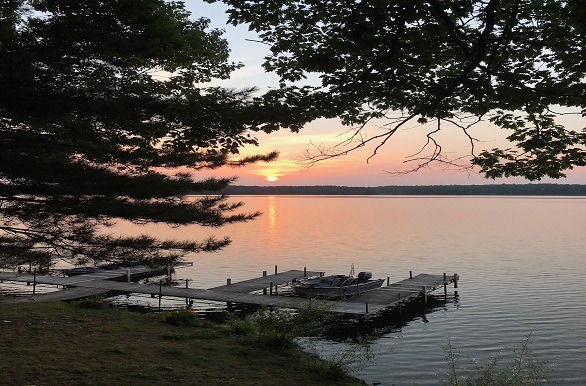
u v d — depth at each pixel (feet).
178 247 35.94
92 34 31.24
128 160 34.58
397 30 24.77
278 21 28.25
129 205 32.73
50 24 30.68
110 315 54.13
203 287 106.73
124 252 34.81
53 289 99.71
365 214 432.25
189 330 49.19
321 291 88.12
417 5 24.18
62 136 35.04
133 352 39.09
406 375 53.67
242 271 129.49
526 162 29.81
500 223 310.45
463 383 34.55
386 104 29.63
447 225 294.05
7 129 33.22
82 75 33.91
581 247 179.01
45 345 39.34
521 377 32.42
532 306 86.63
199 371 35.47
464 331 71.72
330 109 27.89
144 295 96.48
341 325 74.38
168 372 34.53
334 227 282.36
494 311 83.41
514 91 25.22
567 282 108.78
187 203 35.70
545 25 24.81
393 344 65.31
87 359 36.09
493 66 27.12
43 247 35.65
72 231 33.96
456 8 24.44
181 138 32.32
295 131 29.32
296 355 42.55
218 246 37.11
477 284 108.06
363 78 26.35
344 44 25.84
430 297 94.89
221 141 31.58
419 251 169.99
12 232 34.12
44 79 30.22
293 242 202.49
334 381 36.68
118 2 31.65
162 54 34.94
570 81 25.64
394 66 26.45
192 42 39.96
